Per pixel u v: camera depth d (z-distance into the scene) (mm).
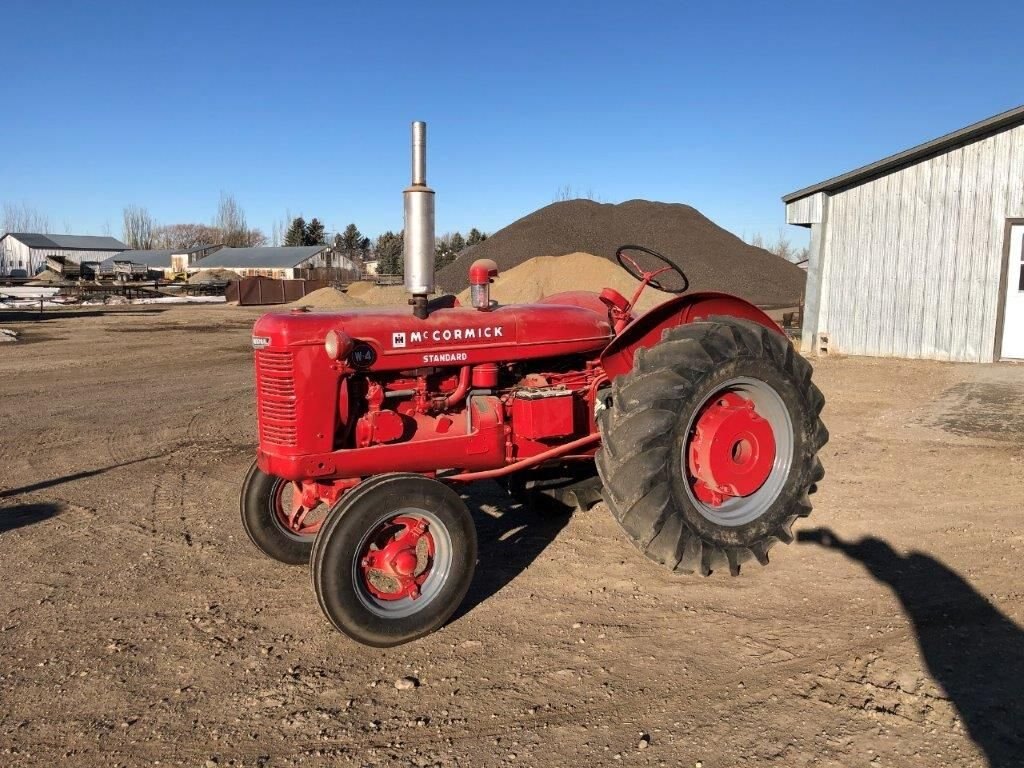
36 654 3619
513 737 2906
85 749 2904
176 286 46906
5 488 6328
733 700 3090
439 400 4125
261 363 3797
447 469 4125
